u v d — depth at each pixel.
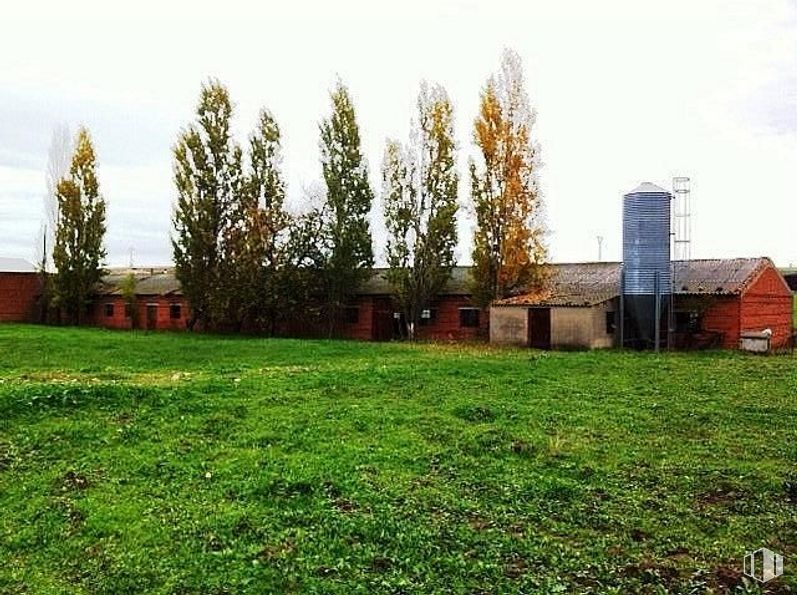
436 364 25.56
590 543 10.67
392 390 20.53
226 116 46.66
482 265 41.31
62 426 15.80
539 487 12.75
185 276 47.03
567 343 36.72
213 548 10.43
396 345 36.75
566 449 15.03
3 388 17.91
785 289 43.34
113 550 10.47
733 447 15.28
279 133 46.19
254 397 19.06
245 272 44.97
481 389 20.97
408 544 10.47
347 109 44.97
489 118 41.03
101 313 57.47
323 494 12.22
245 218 45.81
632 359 28.91
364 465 13.64
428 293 42.84
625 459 14.42
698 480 13.23
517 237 40.78
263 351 32.28
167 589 9.34
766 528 11.18
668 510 11.89
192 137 46.28
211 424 16.34
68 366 25.92
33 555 10.50
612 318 38.09
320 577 9.55
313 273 45.41
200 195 46.47
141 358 28.80
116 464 13.84
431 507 11.80
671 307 36.94
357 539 10.67
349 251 44.75
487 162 41.22
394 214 42.97
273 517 11.37
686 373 24.62
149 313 54.56
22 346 31.97
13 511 11.92
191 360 28.70
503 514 11.62
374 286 47.38
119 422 16.36
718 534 11.02
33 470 13.63
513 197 40.91
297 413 17.39
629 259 36.91
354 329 47.09
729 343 36.75
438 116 42.69
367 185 45.47
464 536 10.73
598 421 17.34
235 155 46.44
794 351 35.47
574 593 9.18
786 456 14.67
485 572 9.71
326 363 27.33
